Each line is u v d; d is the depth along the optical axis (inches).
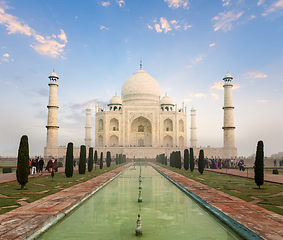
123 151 3380.9
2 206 514.6
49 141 3245.6
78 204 559.8
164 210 519.8
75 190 727.1
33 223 384.8
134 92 4237.2
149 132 4141.2
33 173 1218.6
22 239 323.0
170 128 4065.0
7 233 338.6
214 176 1197.7
